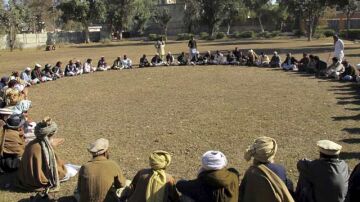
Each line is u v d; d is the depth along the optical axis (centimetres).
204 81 1925
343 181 529
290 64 2259
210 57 2678
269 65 2444
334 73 1891
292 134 1011
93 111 1363
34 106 1486
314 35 6075
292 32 7456
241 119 1174
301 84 1755
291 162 813
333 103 1352
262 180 516
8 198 687
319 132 1020
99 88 1858
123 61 2619
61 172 741
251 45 4559
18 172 726
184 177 757
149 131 1083
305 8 5378
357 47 3697
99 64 2558
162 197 547
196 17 7238
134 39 7312
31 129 869
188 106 1378
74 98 1627
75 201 666
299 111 1252
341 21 7362
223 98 1495
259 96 1510
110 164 601
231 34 7362
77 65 2411
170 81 1970
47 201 656
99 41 6881
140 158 873
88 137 1049
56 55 4047
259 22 7925
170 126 1125
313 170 537
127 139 1017
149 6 7669
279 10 7481
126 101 1517
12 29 5150
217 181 509
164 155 570
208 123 1141
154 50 4275
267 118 1177
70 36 6906
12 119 800
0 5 5081
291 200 510
